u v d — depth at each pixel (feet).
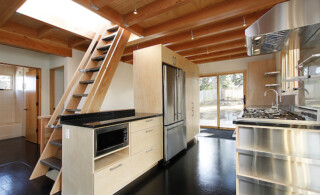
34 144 14.06
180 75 11.61
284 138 5.52
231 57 17.72
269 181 5.53
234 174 8.37
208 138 15.31
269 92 14.97
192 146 13.02
